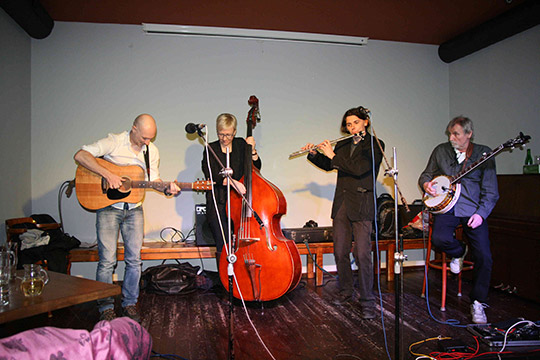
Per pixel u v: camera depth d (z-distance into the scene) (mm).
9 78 3326
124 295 2729
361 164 2750
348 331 2498
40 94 3779
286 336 2414
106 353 943
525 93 3756
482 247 2684
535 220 3137
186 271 3432
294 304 3074
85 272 3812
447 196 2701
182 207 3986
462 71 4520
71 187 3600
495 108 4086
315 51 4340
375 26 4090
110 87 3918
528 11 3459
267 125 4207
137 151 2758
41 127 3775
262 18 3852
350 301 3133
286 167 4238
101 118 3893
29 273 1467
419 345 2283
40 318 2771
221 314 2840
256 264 2793
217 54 4125
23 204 3568
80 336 911
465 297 3281
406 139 4570
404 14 3793
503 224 3354
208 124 4078
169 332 2479
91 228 3820
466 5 3605
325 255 4301
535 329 2389
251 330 2516
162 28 3945
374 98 4492
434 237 2861
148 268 3490
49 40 3805
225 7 3590
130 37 3963
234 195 2887
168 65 4027
